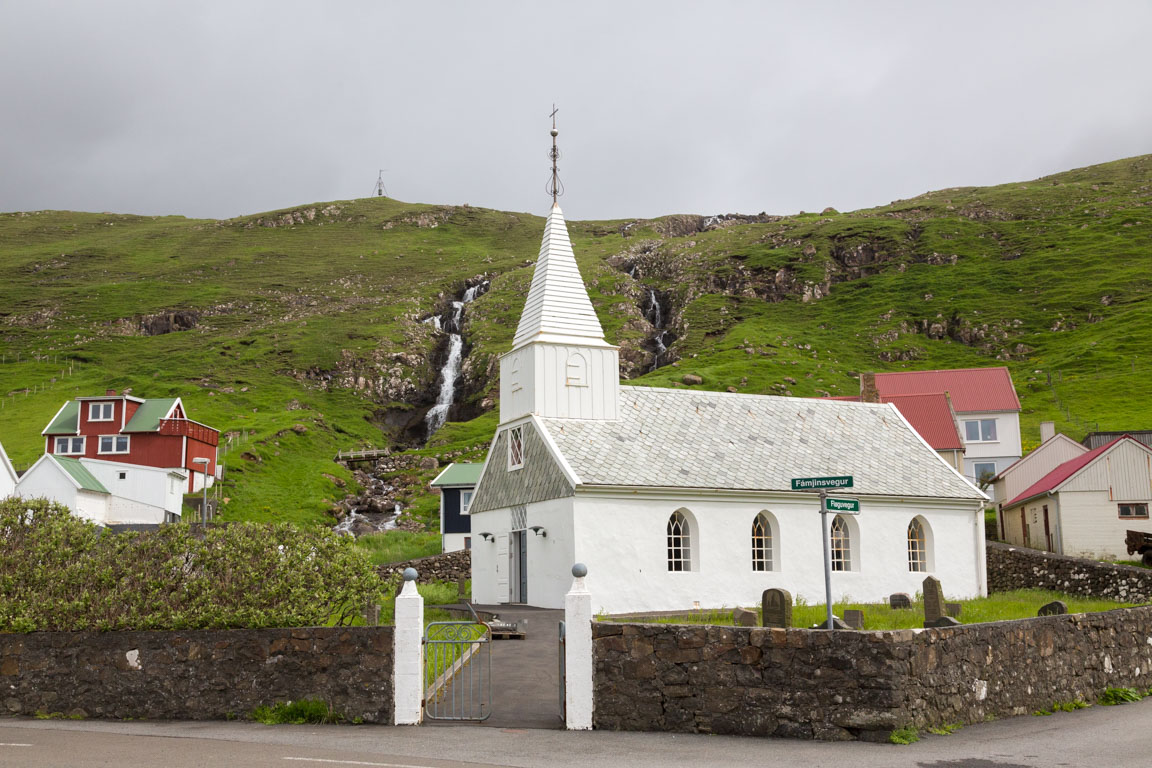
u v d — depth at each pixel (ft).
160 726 60.08
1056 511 199.82
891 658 54.29
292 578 67.72
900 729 53.72
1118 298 481.46
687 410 150.61
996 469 285.23
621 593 127.24
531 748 52.39
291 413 389.19
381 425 431.02
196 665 63.36
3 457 209.05
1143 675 72.79
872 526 146.00
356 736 56.13
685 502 133.80
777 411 158.30
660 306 573.33
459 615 119.75
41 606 66.13
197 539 71.51
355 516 280.51
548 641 97.96
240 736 56.08
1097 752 50.57
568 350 143.54
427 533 255.09
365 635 61.46
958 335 481.46
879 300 536.42
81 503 222.48
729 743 53.88
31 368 460.55
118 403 284.20
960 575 151.84
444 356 517.55
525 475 141.28
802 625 101.50
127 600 66.33
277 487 293.43
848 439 158.10
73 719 63.41
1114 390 365.61
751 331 487.20
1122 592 148.66
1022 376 407.23
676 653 57.98
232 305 597.11
